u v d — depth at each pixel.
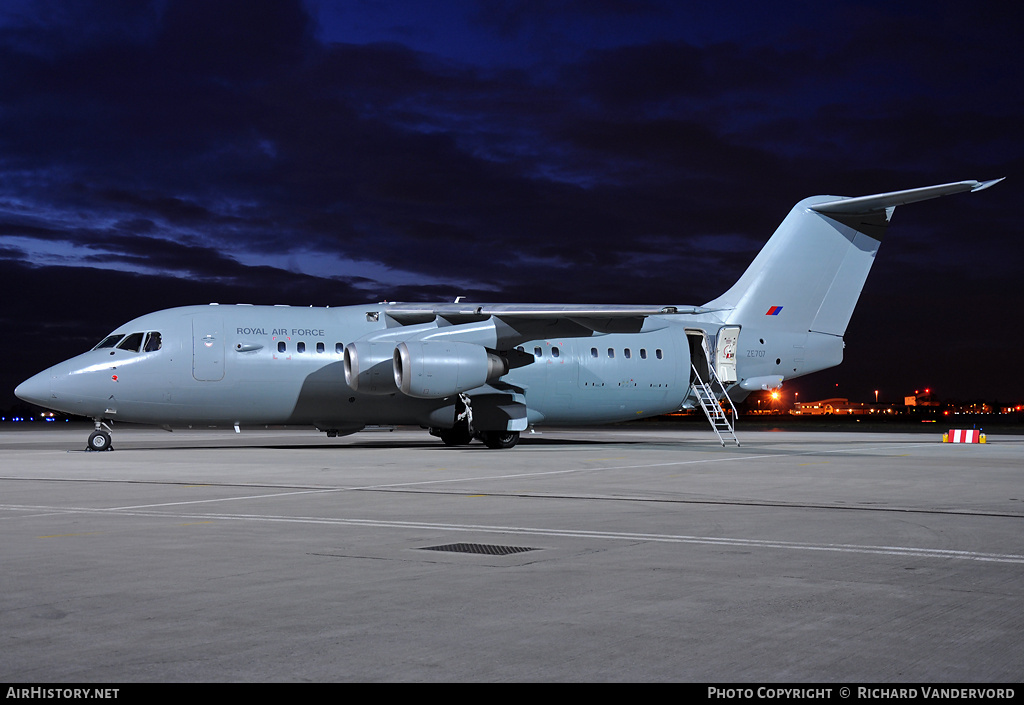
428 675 4.68
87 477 16.17
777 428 58.00
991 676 4.67
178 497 12.88
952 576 7.26
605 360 27.20
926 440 34.88
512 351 25.98
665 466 18.91
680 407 28.73
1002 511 11.49
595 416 27.69
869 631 5.54
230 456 22.25
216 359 23.97
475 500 12.56
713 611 6.04
